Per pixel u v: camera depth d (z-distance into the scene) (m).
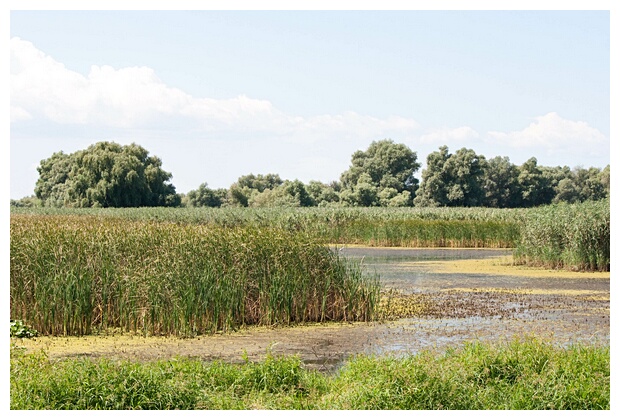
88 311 17.27
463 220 55.47
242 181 121.88
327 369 13.64
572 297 24.20
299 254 19.59
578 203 35.62
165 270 17.89
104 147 99.19
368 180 112.81
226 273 18.78
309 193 98.69
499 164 109.25
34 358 11.70
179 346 15.87
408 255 42.25
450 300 23.38
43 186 109.06
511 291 25.81
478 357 11.94
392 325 18.70
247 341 16.53
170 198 96.06
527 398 10.49
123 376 10.71
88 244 18.84
